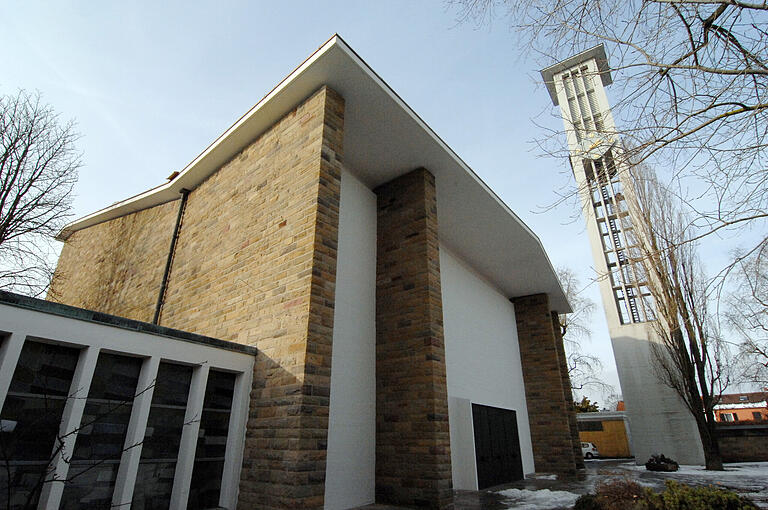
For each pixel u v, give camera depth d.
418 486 6.20
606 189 15.98
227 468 5.02
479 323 11.95
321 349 5.04
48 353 4.00
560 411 12.96
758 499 7.50
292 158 6.40
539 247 11.53
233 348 5.39
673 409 16.69
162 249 9.27
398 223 8.16
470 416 9.05
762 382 18.48
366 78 6.23
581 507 6.05
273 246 6.06
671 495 5.29
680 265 16.00
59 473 3.72
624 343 18.33
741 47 3.27
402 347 7.22
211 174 8.80
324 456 4.68
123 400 4.41
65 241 13.28
